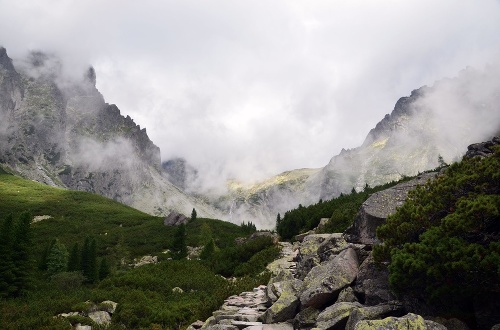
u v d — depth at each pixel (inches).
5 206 4030.5
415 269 348.5
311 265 635.5
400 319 302.7
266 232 1830.7
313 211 1646.2
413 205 455.8
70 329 678.5
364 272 454.3
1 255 1221.1
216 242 2778.1
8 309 842.2
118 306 800.9
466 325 331.0
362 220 583.8
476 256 319.0
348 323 370.0
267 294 580.7
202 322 598.2
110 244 2824.8
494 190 418.0
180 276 1167.6
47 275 1641.2
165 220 3661.4
